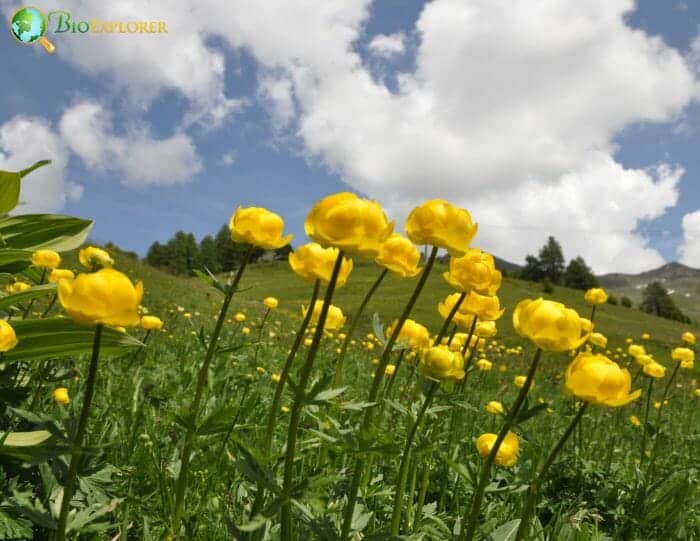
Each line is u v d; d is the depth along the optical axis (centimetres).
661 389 171
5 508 35
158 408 62
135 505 42
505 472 57
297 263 34
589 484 66
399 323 34
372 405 30
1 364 47
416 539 38
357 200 28
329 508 39
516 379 99
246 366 92
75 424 29
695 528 58
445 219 33
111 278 25
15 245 64
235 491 46
